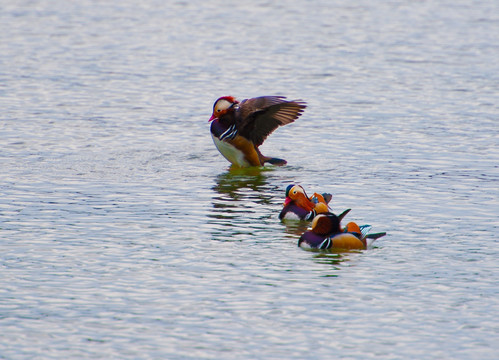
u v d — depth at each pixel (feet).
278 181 61.57
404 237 48.16
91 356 33.40
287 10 168.86
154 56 120.37
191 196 57.16
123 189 58.59
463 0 183.73
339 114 85.40
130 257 44.55
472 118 83.05
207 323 36.42
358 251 45.88
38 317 36.86
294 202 52.08
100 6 172.96
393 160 67.46
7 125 78.69
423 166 65.41
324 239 46.14
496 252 45.55
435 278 41.68
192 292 39.78
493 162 66.54
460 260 44.32
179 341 34.73
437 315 37.32
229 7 173.17
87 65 112.57
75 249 45.73
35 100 90.58
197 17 159.53
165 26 148.46
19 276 41.60
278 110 65.36
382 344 34.55
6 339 34.78
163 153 70.13
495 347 34.35
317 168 65.31
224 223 50.96
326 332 35.60
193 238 47.96
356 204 54.90
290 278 41.65
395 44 130.82
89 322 36.42
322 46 129.18
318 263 43.83
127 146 72.18
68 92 95.30
